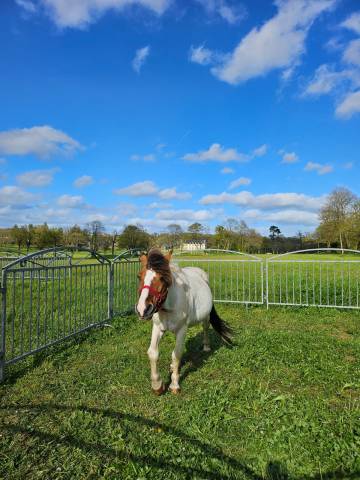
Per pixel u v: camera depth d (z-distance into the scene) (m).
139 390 4.04
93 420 3.31
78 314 7.38
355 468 2.62
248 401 3.72
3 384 4.12
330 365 4.69
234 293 10.91
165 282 3.63
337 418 3.35
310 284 11.76
